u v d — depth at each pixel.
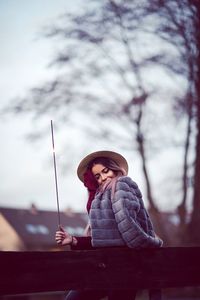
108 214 3.59
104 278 3.33
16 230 45.38
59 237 3.77
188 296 19.16
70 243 3.77
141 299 21.94
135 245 3.41
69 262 3.24
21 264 3.10
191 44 16.84
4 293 3.05
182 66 17.56
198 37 16.42
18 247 45.06
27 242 45.25
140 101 19.52
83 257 3.29
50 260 3.19
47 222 48.69
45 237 46.44
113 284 3.35
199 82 17.59
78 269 3.26
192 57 17.19
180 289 19.30
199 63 17.12
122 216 3.45
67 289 3.21
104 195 3.65
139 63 19.28
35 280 3.12
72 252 3.26
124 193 3.52
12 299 19.72
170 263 3.52
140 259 3.45
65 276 3.21
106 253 3.37
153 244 3.47
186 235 20.31
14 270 3.09
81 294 3.76
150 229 3.69
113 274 3.36
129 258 3.42
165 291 19.30
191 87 18.02
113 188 3.59
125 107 20.42
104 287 3.32
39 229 47.00
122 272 3.39
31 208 48.97
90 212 3.68
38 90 21.41
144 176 21.28
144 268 3.45
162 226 21.05
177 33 16.75
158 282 3.47
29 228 46.41
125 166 3.98
